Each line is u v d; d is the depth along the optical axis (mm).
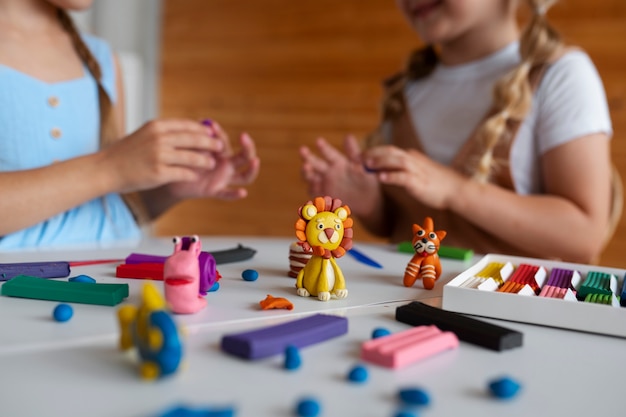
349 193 1026
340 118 2070
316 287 503
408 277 562
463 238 984
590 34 1639
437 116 1089
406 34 1930
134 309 358
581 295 498
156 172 743
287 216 2188
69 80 921
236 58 2266
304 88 2133
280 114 2189
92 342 381
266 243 798
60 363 346
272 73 2199
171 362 321
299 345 382
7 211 693
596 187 907
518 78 951
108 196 928
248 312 455
